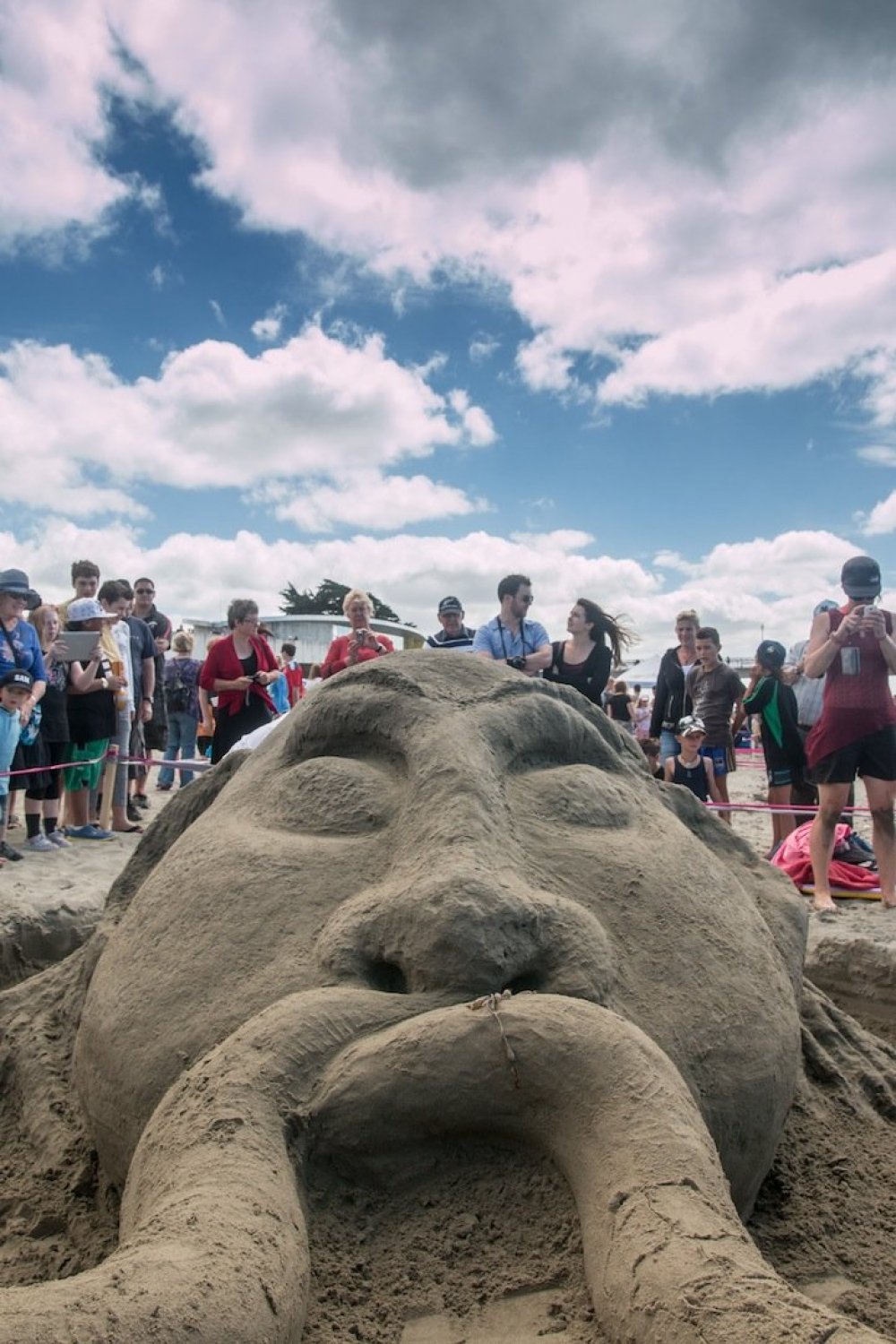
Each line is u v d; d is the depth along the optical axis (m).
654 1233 1.55
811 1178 2.52
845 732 5.42
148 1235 1.50
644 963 2.28
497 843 2.33
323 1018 1.94
